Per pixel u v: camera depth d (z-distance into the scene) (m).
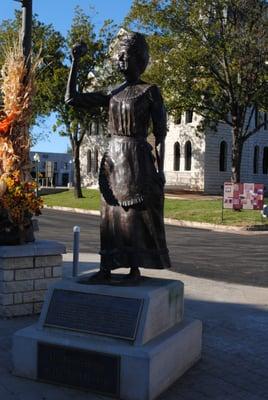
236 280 11.59
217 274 12.32
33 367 5.36
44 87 37.00
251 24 29.75
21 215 7.91
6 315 7.67
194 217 28.25
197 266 13.41
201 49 29.02
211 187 48.44
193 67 30.03
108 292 5.32
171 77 30.17
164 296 5.46
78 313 5.34
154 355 4.90
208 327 7.59
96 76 38.16
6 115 8.27
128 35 5.71
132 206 5.53
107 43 37.91
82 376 5.11
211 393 5.20
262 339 7.08
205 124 35.06
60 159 84.19
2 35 31.62
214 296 9.66
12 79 8.31
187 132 49.56
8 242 7.96
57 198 43.84
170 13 29.52
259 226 25.23
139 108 5.53
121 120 5.57
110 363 4.96
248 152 51.19
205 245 18.16
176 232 22.92
